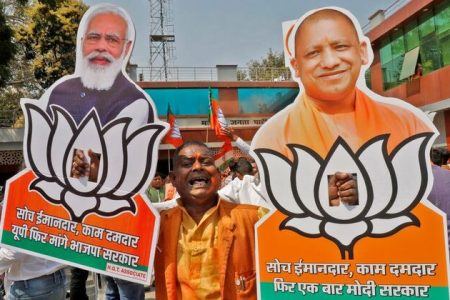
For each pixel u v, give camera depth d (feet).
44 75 70.74
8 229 7.72
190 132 59.21
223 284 6.73
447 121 42.91
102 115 7.55
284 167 7.06
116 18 7.54
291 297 6.93
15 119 69.26
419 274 6.56
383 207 6.72
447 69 40.52
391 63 49.65
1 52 41.47
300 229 6.95
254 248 7.11
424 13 44.09
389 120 6.73
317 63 6.92
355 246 6.78
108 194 7.48
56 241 7.60
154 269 7.39
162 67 60.85
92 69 7.59
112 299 13.64
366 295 6.72
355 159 6.82
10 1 65.77
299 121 7.02
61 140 7.65
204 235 6.95
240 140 14.01
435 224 6.53
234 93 60.70
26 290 9.41
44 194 7.67
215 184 6.99
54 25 68.95
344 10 6.86
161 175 22.21
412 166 6.65
